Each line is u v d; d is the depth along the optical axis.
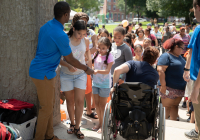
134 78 2.97
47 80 2.79
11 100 3.28
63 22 2.88
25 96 3.42
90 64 3.63
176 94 4.24
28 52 3.34
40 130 2.96
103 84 3.58
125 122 2.87
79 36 3.11
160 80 4.16
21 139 2.85
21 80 3.38
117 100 2.88
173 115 4.59
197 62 2.87
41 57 2.79
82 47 3.33
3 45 3.29
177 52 4.11
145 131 2.77
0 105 3.01
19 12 3.22
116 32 4.06
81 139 3.40
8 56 3.31
